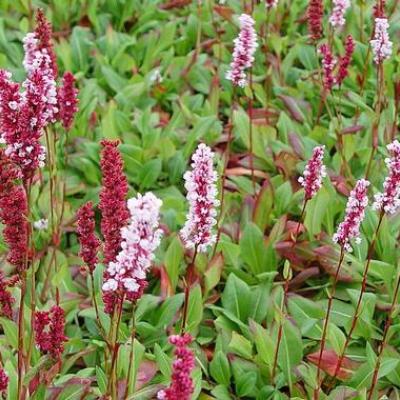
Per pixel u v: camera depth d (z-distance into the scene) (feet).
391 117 3.78
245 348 2.91
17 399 2.52
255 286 3.16
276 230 3.26
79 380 2.72
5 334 2.89
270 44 4.44
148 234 2.24
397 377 2.91
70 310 3.06
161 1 5.05
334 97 4.00
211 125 3.75
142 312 3.01
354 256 3.24
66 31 4.78
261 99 4.07
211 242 2.58
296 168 3.60
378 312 3.12
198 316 3.01
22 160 2.45
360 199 2.55
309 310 3.04
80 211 2.55
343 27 4.55
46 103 2.47
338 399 2.76
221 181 3.45
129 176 3.68
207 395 2.84
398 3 4.60
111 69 4.23
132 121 3.99
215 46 4.39
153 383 2.83
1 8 4.88
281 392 2.86
